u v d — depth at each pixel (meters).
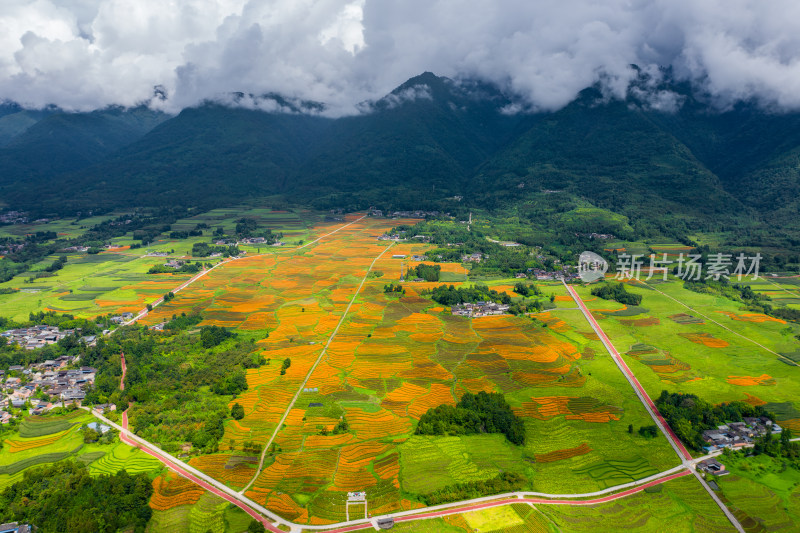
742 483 156.00
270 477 157.25
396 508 144.75
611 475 159.88
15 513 140.88
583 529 138.12
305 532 136.00
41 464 162.50
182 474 158.50
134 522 138.62
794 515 143.12
